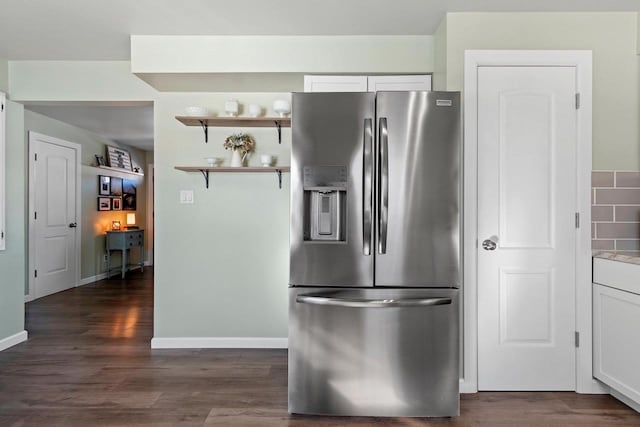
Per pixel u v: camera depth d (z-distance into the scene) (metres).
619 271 2.45
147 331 4.12
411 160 2.34
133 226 8.07
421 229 2.34
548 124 2.76
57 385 2.84
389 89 3.22
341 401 2.37
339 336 2.36
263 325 3.69
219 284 3.70
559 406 2.53
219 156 3.68
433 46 3.14
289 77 3.26
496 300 2.75
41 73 3.64
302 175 2.37
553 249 2.74
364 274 2.35
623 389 2.42
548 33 2.77
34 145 5.54
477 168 2.76
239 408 2.52
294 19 2.88
